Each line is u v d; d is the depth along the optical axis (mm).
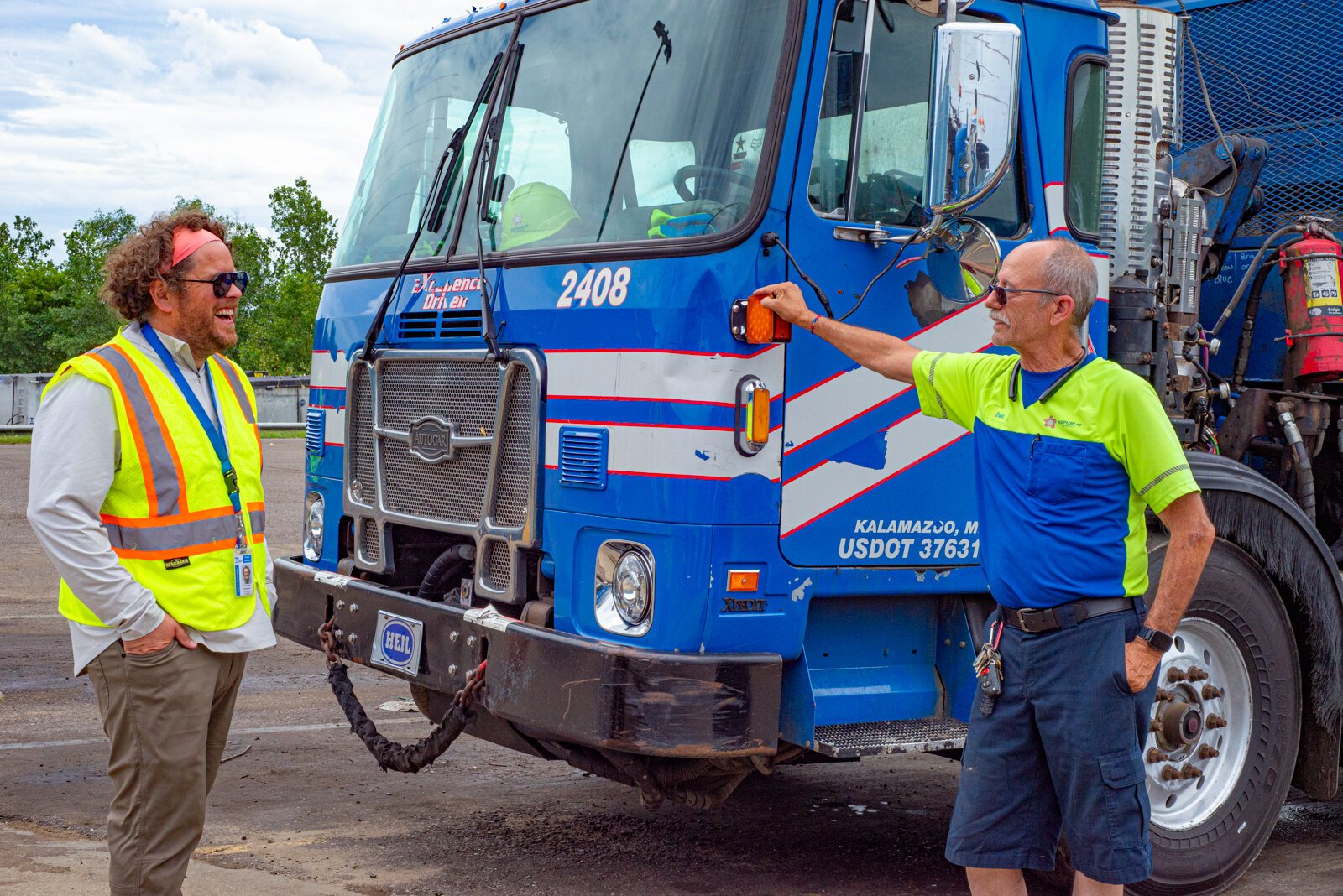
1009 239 4555
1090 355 3465
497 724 4824
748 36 4180
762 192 4000
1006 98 3771
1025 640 3434
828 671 4336
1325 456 5879
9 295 91625
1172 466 3320
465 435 4629
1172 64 5227
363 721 4785
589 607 4195
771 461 4066
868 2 4211
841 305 4148
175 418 3375
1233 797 4902
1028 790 3496
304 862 4816
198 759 3404
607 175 4395
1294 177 6000
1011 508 3455
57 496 3184
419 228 5078
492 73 5000
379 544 5074
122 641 3312
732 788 4473
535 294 4410
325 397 5488
